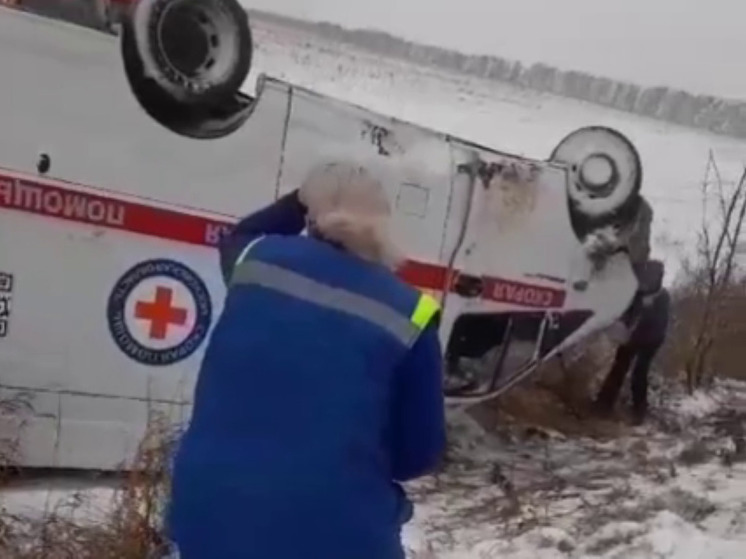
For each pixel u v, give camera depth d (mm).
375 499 2762
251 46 6418
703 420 10656
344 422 2748
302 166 6688
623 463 8547
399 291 2869
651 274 9375
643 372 9922
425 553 5766
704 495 7586
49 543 4805
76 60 5902
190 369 6379
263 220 3758
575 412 9672
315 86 28500
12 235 5789
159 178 6215
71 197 5945
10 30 5699
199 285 6375
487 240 7914
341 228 2887
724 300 13031
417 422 2865
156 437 5254
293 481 2707
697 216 23406
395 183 7246
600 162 8570
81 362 6047
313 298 2832
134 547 4758
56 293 5945
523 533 6398
